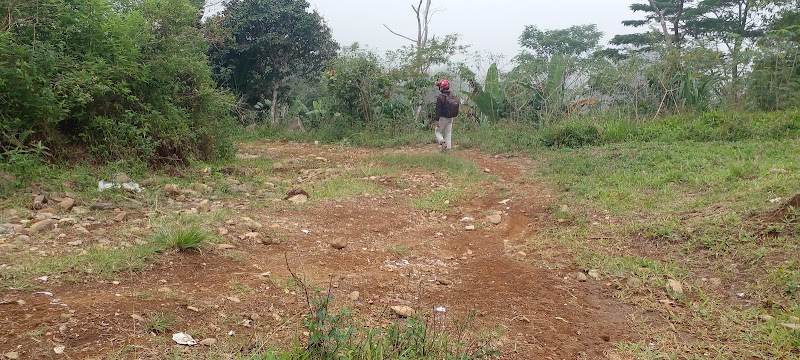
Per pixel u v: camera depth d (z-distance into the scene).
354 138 13.98
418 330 2.87
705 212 5.44
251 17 18.50
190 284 3.56
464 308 3.74
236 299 3.39
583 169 8.45
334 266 4.33
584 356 3.19
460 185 8.16
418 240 5.38
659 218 5.53
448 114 11.52
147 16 8.29
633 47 29.22
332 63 15.68
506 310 3.76
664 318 3.75
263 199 6.42
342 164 10.03
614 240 5.23
